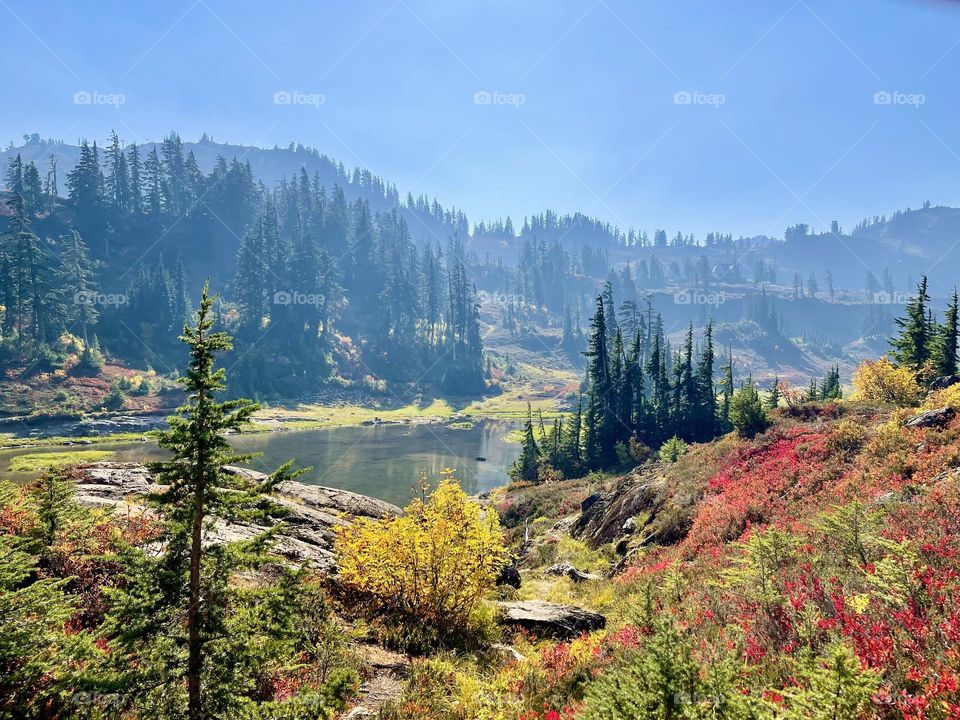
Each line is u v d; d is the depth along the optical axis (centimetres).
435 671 894
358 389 13600
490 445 8712
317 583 1105
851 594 673
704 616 835
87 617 830
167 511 589
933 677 446
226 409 593
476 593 1192
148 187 18175
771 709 450
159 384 10250
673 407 6334
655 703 464
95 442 7169
